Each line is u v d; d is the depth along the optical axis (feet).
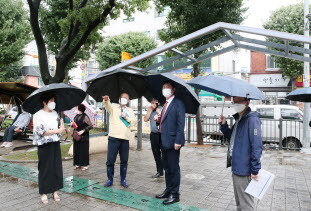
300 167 22.44
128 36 76.64
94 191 15.19
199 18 30.42
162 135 13.66
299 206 13.50
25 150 27.45
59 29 44.86
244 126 9.87
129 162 23.73
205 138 38.65
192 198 14.42
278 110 33.71
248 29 18.93
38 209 12.64
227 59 85.61
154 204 13.33
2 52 48.37
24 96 32.86
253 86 10.10
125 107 16.43
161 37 34.58
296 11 67.41
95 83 17.22
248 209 9.76
